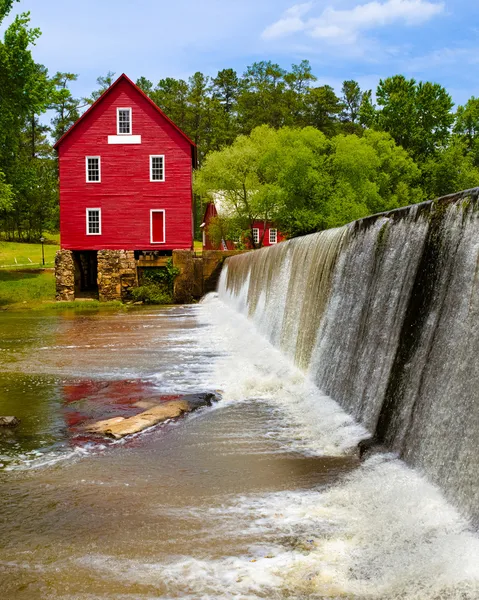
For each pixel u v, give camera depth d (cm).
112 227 3491
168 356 1388
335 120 9450
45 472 613
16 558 426
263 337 1647
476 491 439
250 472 599
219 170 4378
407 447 579
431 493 491
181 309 2888
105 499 536
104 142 3472
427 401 557
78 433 757
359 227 910
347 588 373
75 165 3478
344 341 887
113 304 3281
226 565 408
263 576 391
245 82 10219
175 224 3494
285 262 1547
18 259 5412
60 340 1733
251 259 2222
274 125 8825
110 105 3459
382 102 5888
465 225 547
